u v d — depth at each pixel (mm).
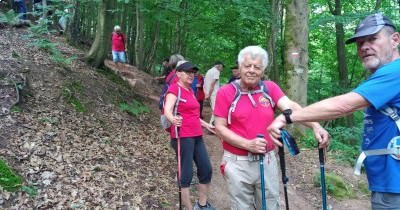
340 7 12797
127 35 15672
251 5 9508
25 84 6562
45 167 4758
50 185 4453
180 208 4230
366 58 2361
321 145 2787
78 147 5523
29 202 4105
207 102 11898
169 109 4145
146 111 8547
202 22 13477
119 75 10078
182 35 16125
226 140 3068
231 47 15562
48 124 5848
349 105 2201
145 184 5066
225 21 13008
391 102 2199
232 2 10242
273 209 3188
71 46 11125
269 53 11766
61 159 5035
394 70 2178
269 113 3104
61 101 6754
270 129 2506
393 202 2229
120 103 8086
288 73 7785
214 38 14977
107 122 6906
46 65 7785
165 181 5336
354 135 7672
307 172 6465
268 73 11609
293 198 5668
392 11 12516
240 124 3068
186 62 4281
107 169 5160
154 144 6750
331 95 13117
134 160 5746
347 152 7305
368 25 2322
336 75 15164
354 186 6316
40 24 7395
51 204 4152
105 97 7906
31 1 13555
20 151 4922
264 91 3119
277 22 10828
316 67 15500
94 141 5914
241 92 3092
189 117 4285
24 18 12125
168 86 4676
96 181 4781
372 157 2303
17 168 4562
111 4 9469
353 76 15117
